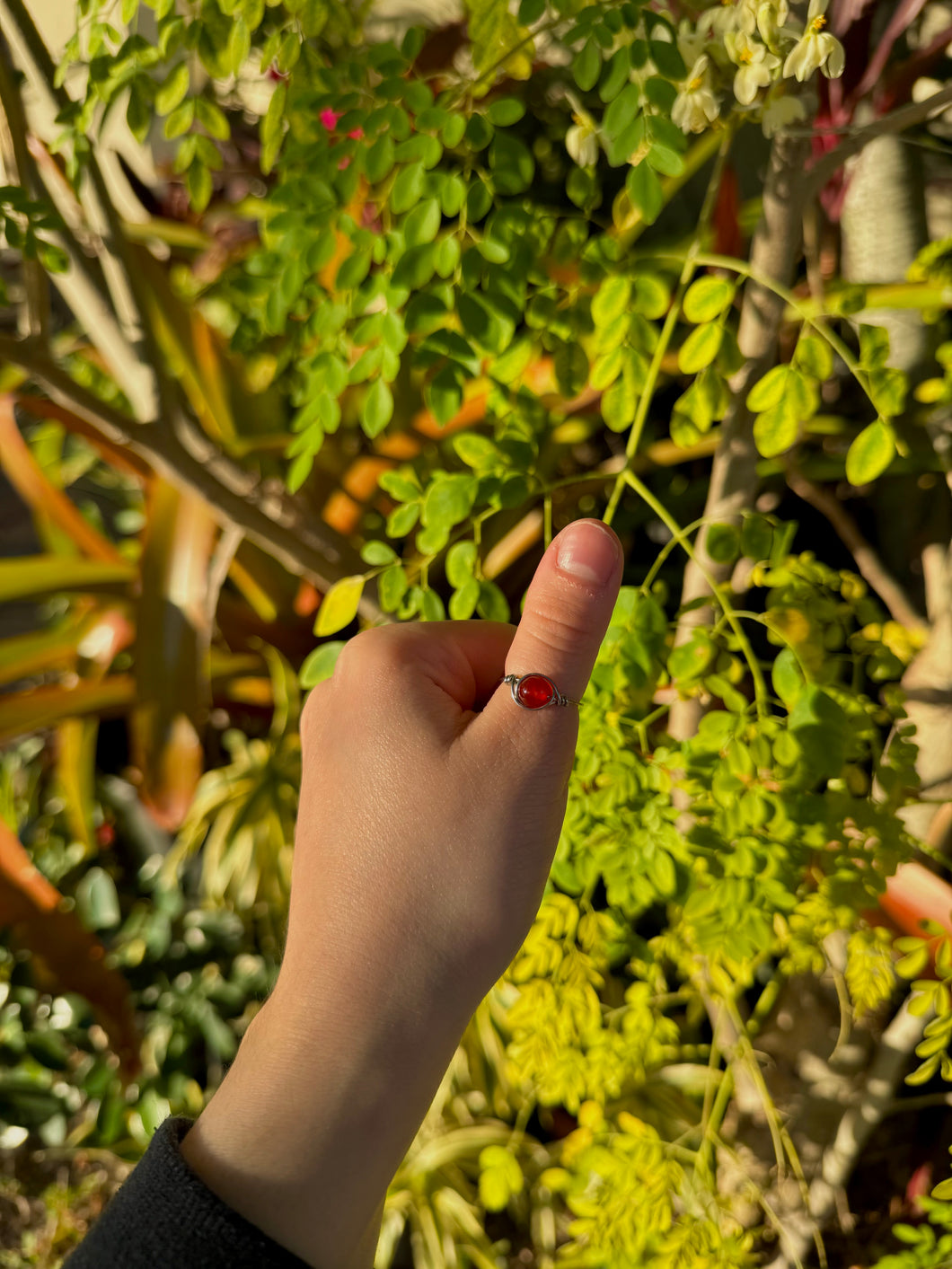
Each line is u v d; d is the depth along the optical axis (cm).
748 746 33
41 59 42
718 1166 53
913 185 48
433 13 78
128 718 85
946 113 52
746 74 29
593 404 57
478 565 34
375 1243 27
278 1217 24
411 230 30
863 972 37
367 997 26
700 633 34
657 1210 37
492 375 34
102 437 66
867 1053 48
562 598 26
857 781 36
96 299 47
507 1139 60
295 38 32
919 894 42
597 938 37
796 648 35
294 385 58
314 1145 25
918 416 49
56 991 66
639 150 28
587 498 69
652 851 34
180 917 75
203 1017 70
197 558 65
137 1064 65
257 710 78
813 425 56
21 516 113
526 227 31
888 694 36
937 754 44
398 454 65
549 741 27
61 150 42
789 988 50
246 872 68
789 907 34
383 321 31
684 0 33
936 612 48
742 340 35
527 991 37
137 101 34
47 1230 69
